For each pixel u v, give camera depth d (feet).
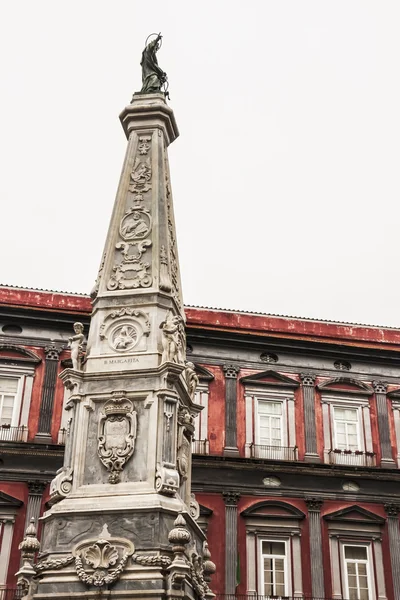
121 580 57.00
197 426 121.19
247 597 108.99
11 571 104.83
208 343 128.26
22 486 110.22
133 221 75.61
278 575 112.47
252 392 125.80
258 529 114.42
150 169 79.25
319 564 113.50
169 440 63.00
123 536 58.65
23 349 120.37
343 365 131.95
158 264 72.43
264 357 129.80
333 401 127.75
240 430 122.42
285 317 133.28
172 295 71.56
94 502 60.23
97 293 71.46
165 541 58.80
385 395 129.70
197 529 66.39
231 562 111.04
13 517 108.17
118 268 72.59
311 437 123.44
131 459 62.54
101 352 67.82
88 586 57.16
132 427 63.41
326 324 134.31
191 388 72.23
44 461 111.75
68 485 61.98
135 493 60.59
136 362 66.49
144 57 88.79
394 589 114.01
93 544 58.29
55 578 57.88
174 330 67.87
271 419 124.77
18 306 121.60
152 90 85.87
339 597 111.96
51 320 122.93
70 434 64.64
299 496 117.70
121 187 78.13
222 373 126.41
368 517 118.01
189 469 68.90
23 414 115.96
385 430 126.52
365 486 120.37
